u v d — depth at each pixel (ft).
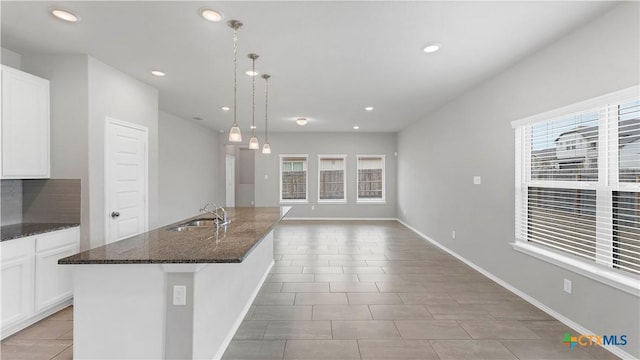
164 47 9.24
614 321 6.86
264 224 9.59
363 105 16.75
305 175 27.99
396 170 27.68
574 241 8.20
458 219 14.85
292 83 12.76
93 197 10.04
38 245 8.26
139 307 5.67
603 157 7.34
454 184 15.33
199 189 23.52
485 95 12.32
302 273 12.66
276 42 8.89
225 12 7.26
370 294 10.44
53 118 9.75
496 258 11.60
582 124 7.97
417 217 21.61
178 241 6.94
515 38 8.50
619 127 7.03
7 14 7.34
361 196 27.89
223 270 7.14
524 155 10.17
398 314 8.93
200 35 8.45
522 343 7.38
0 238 7.32
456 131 15.07
